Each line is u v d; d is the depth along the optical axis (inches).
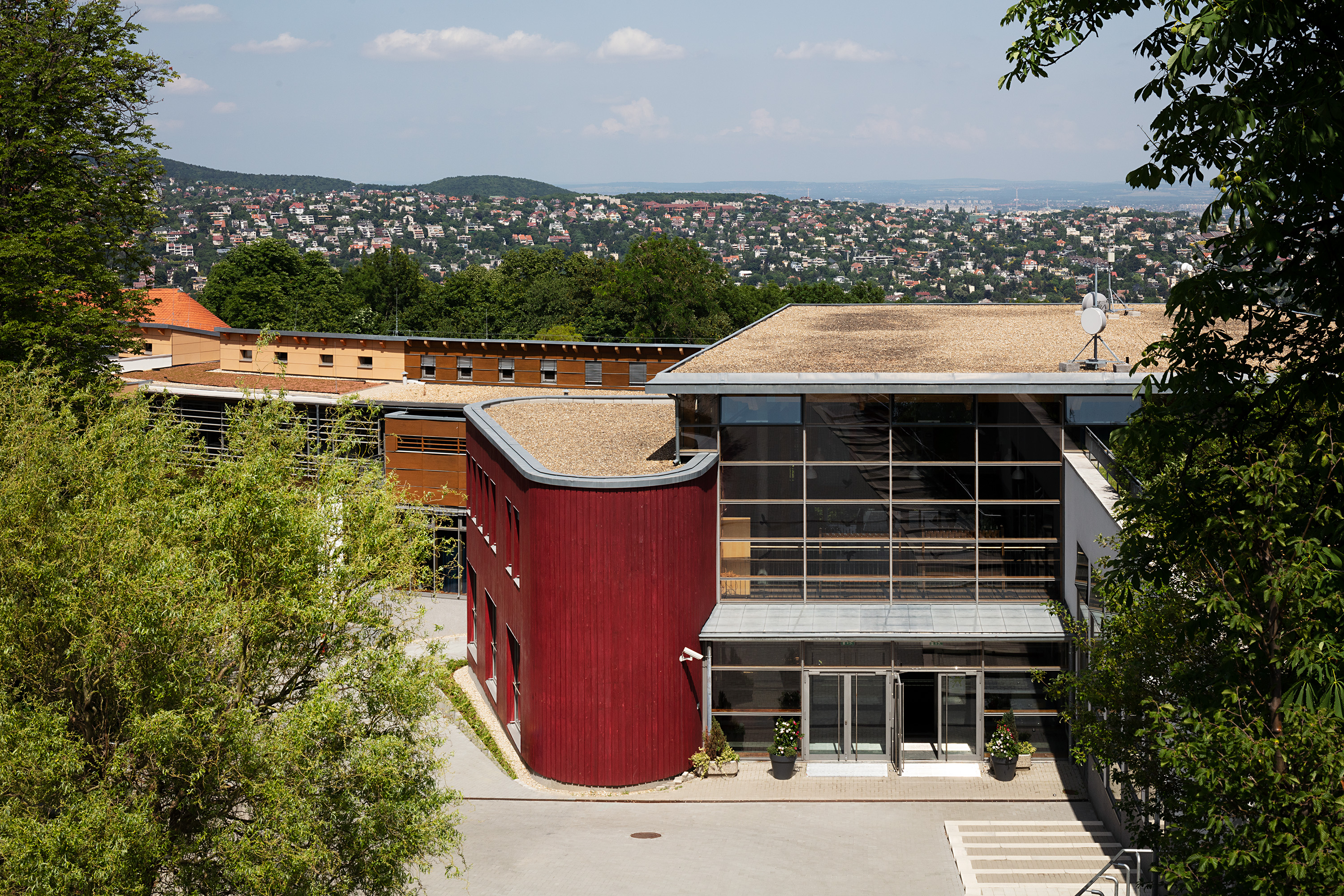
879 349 1315.2
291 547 749.9
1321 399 480.1
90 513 724.7
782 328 1592.0
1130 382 1079.0
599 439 1341.0
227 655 717.9
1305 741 438.3
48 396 1021.2
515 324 4055.1
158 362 2743.6
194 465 943.7
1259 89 456.8
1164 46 484.1
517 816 1034.1
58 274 1400.1
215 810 657.6
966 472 1156.5
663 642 1094.4
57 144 1373.0
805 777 1132.5
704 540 1143.0
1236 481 478.0
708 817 1031.0
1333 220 468.1
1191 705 519.8
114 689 676.1
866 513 1171.9
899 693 1133.1
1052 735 1145.4
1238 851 445.7
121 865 565.9
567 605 1082.1
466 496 1663.4
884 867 916.6
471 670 1514.5
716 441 1170.6
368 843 668.1
